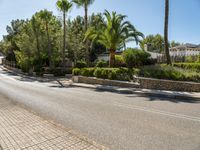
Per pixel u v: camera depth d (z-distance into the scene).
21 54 43.31
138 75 18.80
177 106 10.05
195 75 15.16
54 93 15.38
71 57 45.19
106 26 24.97
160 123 7.07
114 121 7.39
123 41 24.89
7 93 15.52
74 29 59.38
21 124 6.54
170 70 16.97
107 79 20.33
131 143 5.34
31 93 15.45
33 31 41.59
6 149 4.64
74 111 9.11
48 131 5.81
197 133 6.04
